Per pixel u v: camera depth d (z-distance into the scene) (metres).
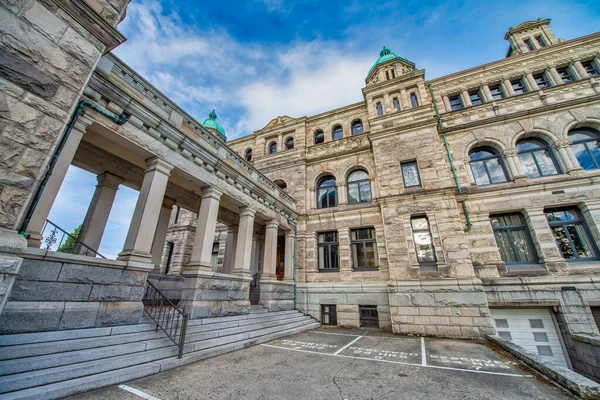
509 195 12.77
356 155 17.33
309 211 17.25
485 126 14.50
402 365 6.69
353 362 6.92
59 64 4.74
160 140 8.28
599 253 10.83
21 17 4.32
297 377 5.64
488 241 12.45
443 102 16.38
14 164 3.98
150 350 6.12
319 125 20.03
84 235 8.50
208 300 8.95
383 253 14.42
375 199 15.56
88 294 5.73
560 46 14.84
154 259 11.29
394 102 17.33
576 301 10.26
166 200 12.12
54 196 5.74
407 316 11.82
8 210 3.85
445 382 5.45
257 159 20.95
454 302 11.28
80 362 4.89
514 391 5.00
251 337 9.10
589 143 12.72
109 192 9.34
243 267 11.15
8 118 3.98
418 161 14.55
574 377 5.03
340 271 15.09
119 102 7.12
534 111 13.59
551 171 12.88
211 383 5.16
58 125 4.59
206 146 10.53
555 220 12.06
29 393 3.86
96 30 5.41
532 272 11.27
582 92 13.38
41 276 5.11
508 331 11.05
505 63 15.67
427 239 13.11
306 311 14.80
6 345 4.36
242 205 12.27
